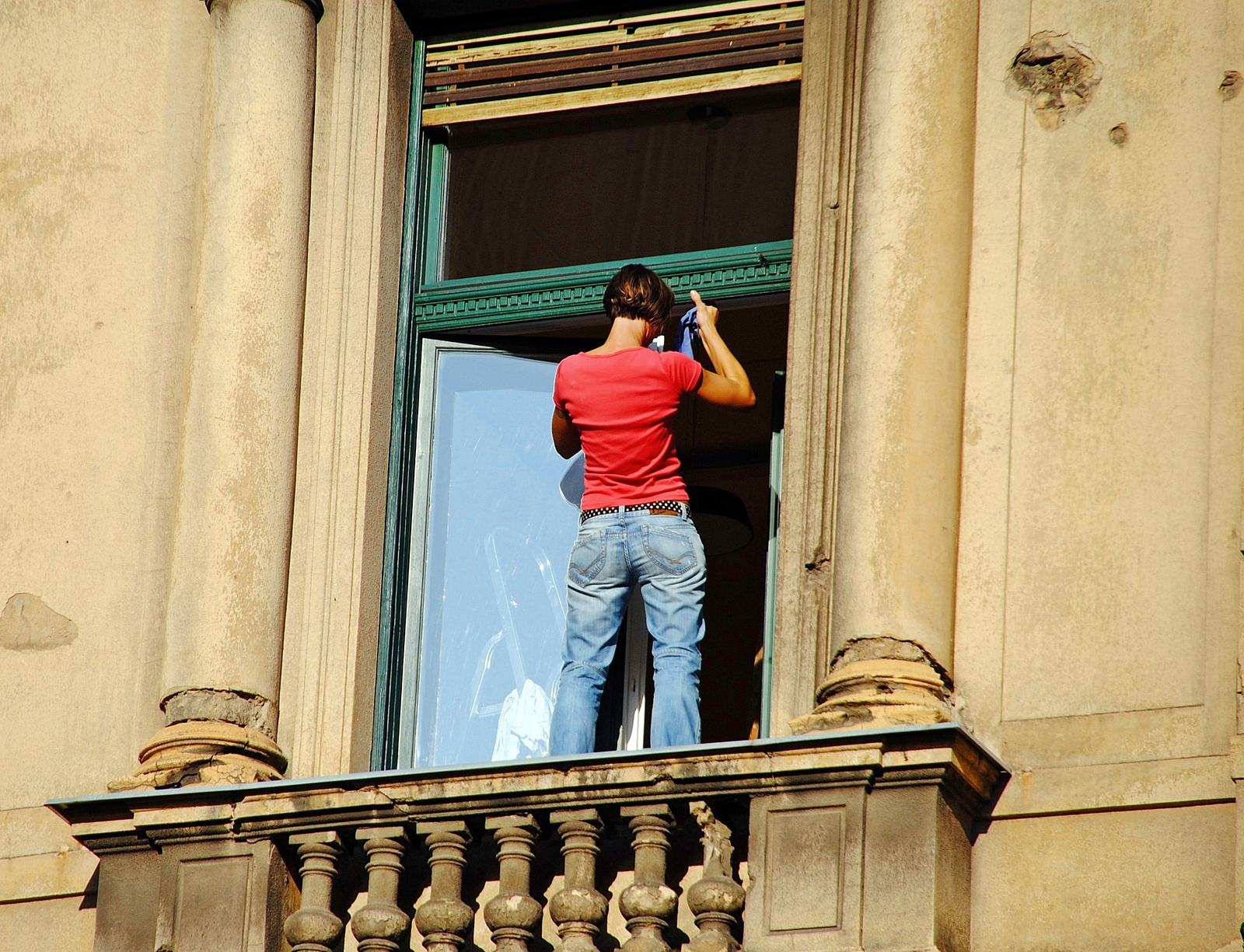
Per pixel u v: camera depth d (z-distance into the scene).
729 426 34.53
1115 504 25.81
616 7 31.05
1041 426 26.41
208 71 31.03
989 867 24.72
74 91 31.66
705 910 24.20
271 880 25.78
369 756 28.48
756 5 30.42
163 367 29.98
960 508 26.41
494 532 29.84
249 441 28.83
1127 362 26.28
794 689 26.59
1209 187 26.48
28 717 28.81
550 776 25.09
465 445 30.22
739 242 30.05
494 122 31.22
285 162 30.03
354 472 29.22
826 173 28.45
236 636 28.06
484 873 25.88
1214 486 25.44
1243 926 22.38
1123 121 27.16
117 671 28.72
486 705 29.09
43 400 30.27
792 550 27.16
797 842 24.20
